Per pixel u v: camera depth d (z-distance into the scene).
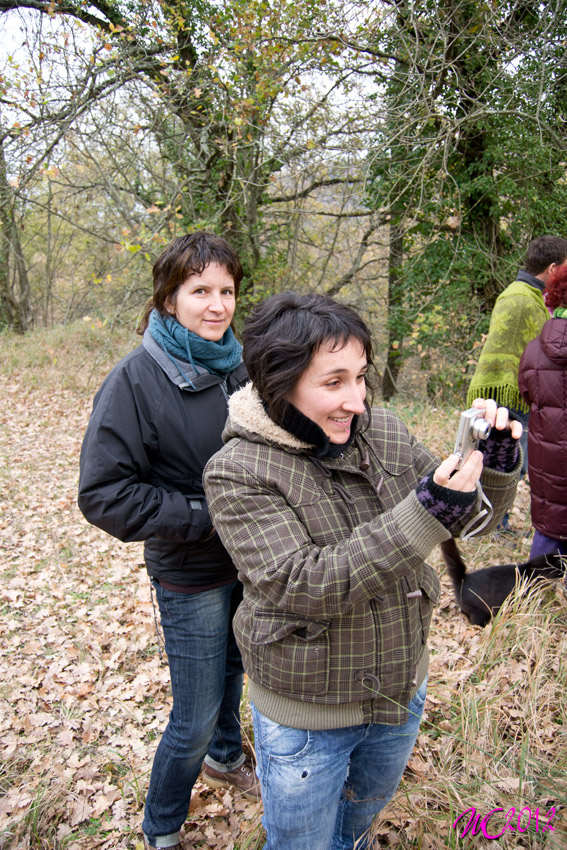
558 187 8.63
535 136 7.88
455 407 7.25
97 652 3.52
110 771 2.66
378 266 11.77
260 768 1.47
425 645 1.52
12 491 6.14
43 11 7.42
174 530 1.76
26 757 2.71
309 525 1.34
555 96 7.79
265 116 7.40
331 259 12.37
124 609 3.98
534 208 8.52
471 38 7.48
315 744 1.39
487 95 7.84
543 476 2.80
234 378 2.02
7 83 6.95
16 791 2.48
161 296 1.89
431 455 1.60
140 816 2.40
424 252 8.94
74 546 4.96
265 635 1.36
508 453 1.35
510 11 7.40
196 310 1.84
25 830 2.32
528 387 2.77
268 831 1.50
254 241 10.04
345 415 1.30
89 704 3.07
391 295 10.15
